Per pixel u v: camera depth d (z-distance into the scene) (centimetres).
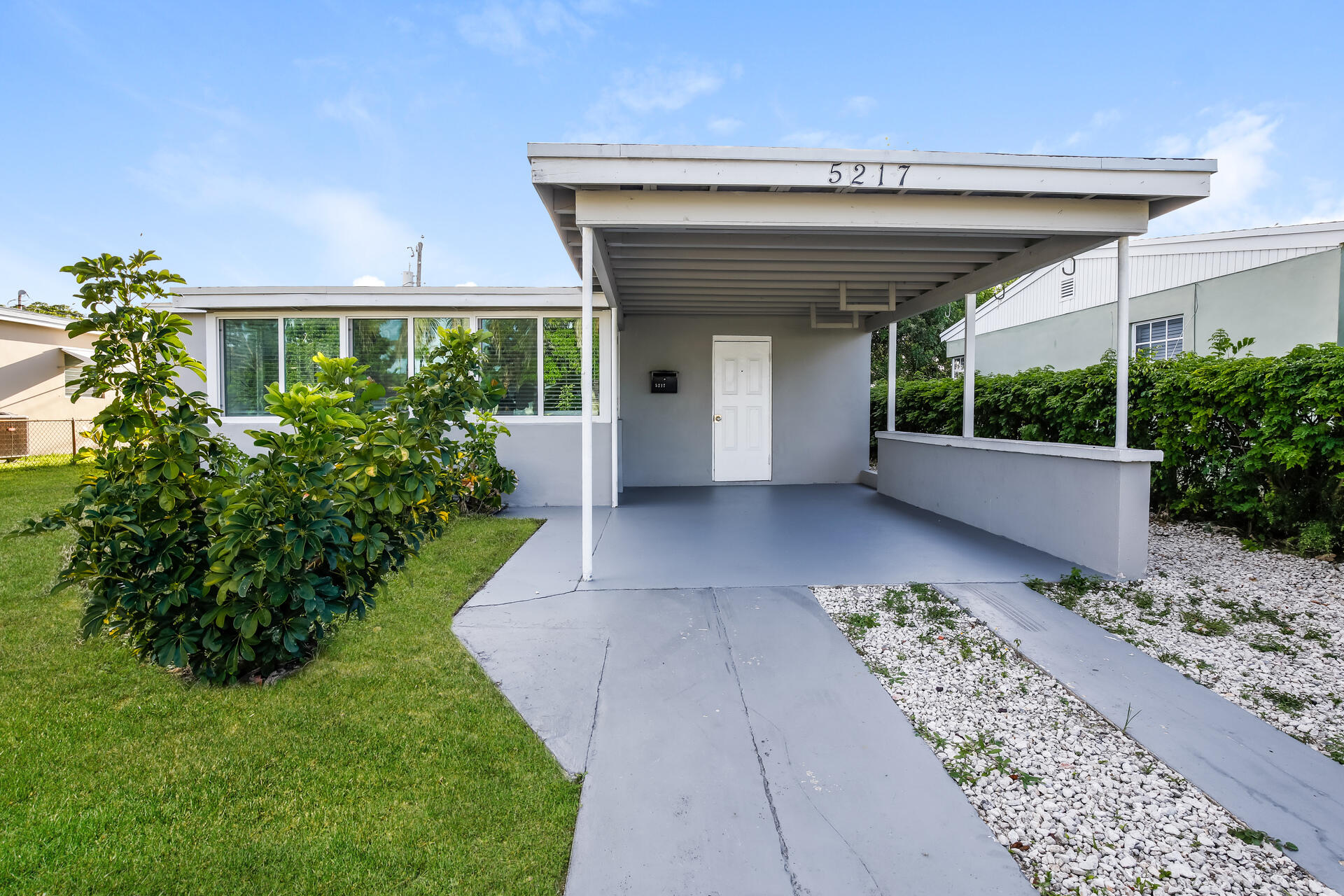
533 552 499
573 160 376
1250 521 507
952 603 369
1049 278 1108
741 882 174
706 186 380
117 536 251
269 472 254
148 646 271
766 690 274
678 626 338
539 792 210
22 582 411
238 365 735
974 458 597
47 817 192
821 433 921
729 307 843
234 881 171
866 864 180
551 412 735
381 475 282
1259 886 170
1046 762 226
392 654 304
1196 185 389
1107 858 181
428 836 189
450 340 328
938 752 233
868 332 917
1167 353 885
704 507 718
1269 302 737
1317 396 420
